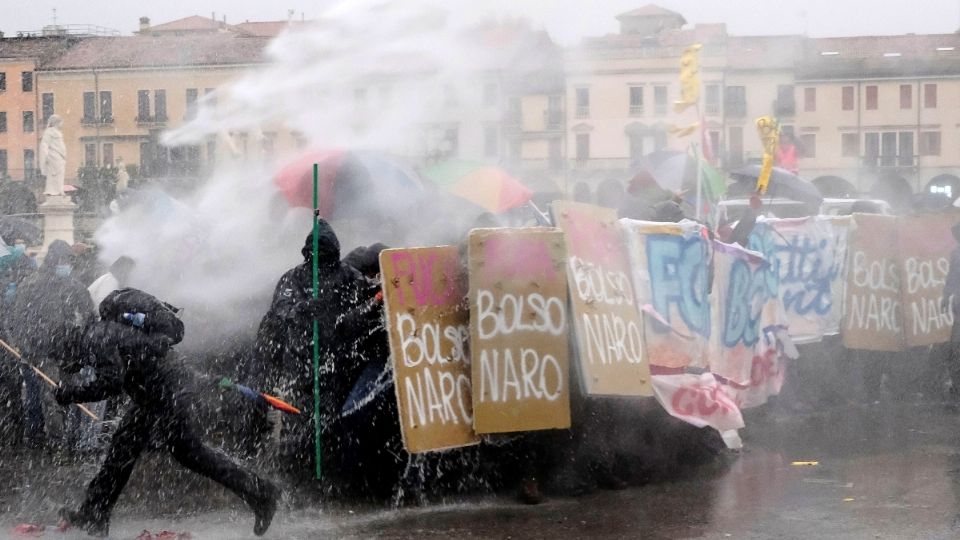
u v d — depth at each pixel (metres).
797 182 12.42
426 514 7.55
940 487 8.21
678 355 8.82
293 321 7.71
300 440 7.83
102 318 7.18
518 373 7.65
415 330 7.57
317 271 7.76
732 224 14.59
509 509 7.68
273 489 7.05
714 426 8.83
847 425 11.16
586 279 8.08
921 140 74.06
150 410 7.07
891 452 9.69
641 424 8.60
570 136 70.38
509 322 7.66
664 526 7.14
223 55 76.62
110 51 82.19
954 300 12.87
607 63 70.19
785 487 8.30
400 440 7.89
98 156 81.38
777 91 72.88
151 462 9.39
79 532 7.23
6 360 10.71
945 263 13.31
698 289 9.09
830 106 73.69
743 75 72.62
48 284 10.35
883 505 7.67
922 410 12.13
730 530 7.02
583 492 8.16
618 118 70.38
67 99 82.06
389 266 7.54
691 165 12.95
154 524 7.46
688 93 10.64
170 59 78.00
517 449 7.95
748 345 10.23
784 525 7.14
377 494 7.92
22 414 10.81
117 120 80.75
